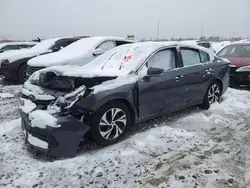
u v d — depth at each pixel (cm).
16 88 775
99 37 755
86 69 413
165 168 303
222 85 556
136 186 271
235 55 802
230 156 329
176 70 440
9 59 821
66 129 312
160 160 321
